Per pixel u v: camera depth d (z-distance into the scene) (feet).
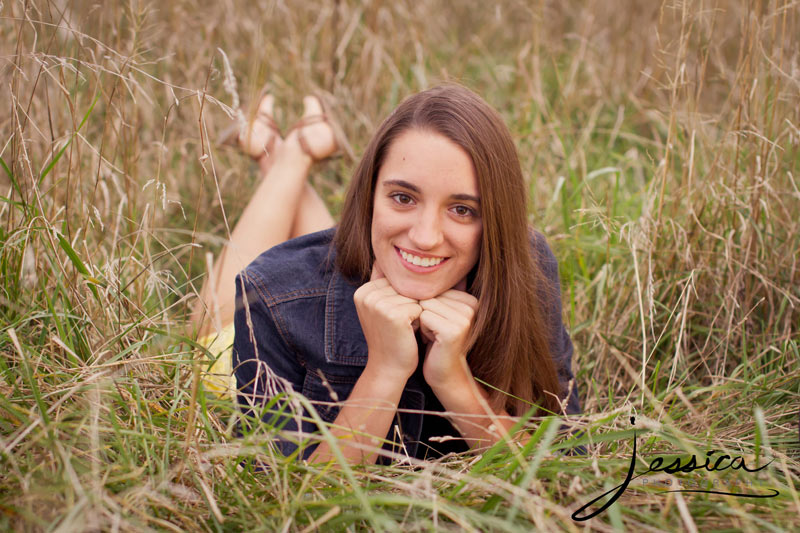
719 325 6.98
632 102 11.39
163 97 10.02
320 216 8.58
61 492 3.86
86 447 4.28
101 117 9.22
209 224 9.41
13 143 5.74
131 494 3.92
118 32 7.50
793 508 4.11
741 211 7.27
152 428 4.50
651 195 7.74
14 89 5.75
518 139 9.96
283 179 8.25
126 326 5.59
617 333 6.97
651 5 11.93
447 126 4.74
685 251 7.07
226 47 10.96
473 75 12.53
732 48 11.28
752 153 7.13
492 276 5.16
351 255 5.47
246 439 4.31
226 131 8.68
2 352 4.76
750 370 6.45
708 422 5.75
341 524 4.02
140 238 7.48
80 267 5.01
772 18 7.03
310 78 11.12
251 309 5.50
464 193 4.79
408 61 11.50
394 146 4.86
